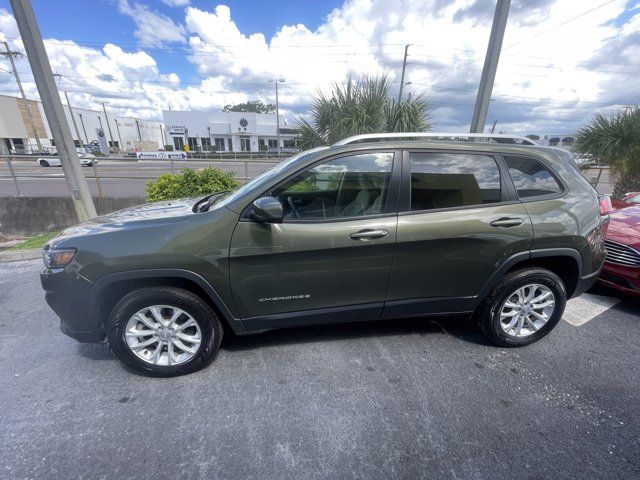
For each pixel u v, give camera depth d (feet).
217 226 7.25
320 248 7.45
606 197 9.62
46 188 42.96
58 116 17.02
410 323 10.20
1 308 11.34
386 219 7.69
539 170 8.57
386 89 24.91
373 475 5.55
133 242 7.04
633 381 7.84
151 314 7.57
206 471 5.61
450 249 7.94
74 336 7.44
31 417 6.69
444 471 5.64
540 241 8.21
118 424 6.54
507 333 8.90
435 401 7.15
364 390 7.45
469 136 8.85
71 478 5.48
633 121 28.30
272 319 8.00
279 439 6.21
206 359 7.90
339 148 7.91
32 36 15.51
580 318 10.69
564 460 5.85
